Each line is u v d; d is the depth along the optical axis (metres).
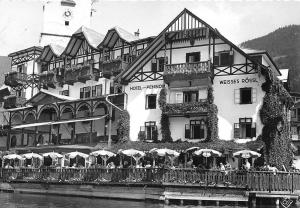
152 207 31.42
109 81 50.66
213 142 40.09
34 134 58.31
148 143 42.94
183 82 43.12
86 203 34.44
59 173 42.12
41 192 43.66
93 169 39.53
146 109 44.97
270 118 38.78
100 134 49.72
